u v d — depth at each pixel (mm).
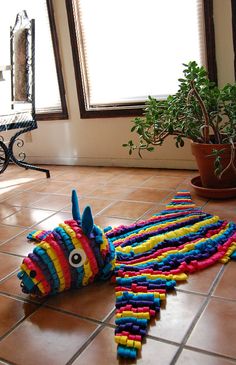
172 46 2408
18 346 973
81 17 2643
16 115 2475
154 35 2441
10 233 1730
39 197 2244
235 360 854
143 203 1969
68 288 1195
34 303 1161
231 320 991
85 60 2730
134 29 2494
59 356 921
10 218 1927
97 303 1129
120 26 2533
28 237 1651
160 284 1160
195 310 1046
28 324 1060
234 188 1907
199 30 2283
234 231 1497
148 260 1321
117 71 2648
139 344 918
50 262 1122
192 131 1940
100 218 1800
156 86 2553
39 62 2922
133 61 2568
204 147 1874
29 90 2543
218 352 883
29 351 951
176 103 1925
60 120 2959
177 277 1204
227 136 1901
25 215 1953
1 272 1374
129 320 997
